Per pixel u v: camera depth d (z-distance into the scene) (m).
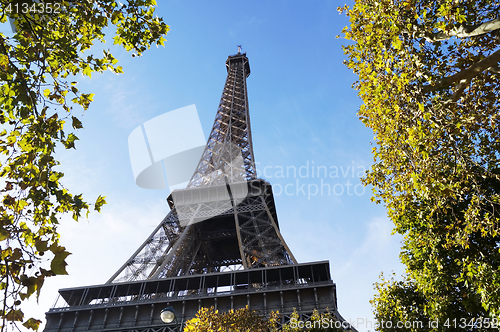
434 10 18.81
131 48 18.84
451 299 24.12
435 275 24.72
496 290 20.02
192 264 86.06
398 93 19.33
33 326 9.34
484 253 23.78
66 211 13.63
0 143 13.45
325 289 51.22
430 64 21.17
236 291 53.47
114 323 52.78
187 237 78.38
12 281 9.57
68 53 15.81
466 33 15.97
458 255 24.11
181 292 60.22
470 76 16.66
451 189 19.59
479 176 22.81
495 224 21.36
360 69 22.56
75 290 58.88
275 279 58.78
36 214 13.06
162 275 62.31
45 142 13.67
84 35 17.05
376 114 21.80
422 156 19.33
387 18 19.67
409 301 27.44
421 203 24.66
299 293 51.16
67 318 54.47
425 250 25.67
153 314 52.88
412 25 18.81
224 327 32.16
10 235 10.23
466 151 21.39
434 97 20.95
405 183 21.48
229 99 136.88
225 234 89.44
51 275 9.33
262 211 76.38
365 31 21.11
